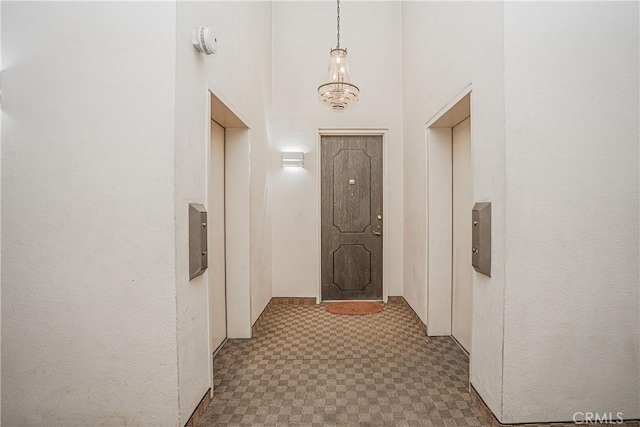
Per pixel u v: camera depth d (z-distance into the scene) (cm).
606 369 175
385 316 372
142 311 168
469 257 273
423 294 326
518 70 169
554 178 171
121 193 167
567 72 171
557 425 175
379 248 426
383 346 292
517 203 170
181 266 172
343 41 419
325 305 414
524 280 172
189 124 180
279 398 212
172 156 165
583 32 171
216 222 287
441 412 198
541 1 170
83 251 169
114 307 169
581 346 174
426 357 270
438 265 313
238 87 266
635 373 176
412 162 365
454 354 275
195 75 187
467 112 255
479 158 197
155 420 170
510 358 173
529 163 170
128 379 170
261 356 272
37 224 171
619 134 173
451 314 314
